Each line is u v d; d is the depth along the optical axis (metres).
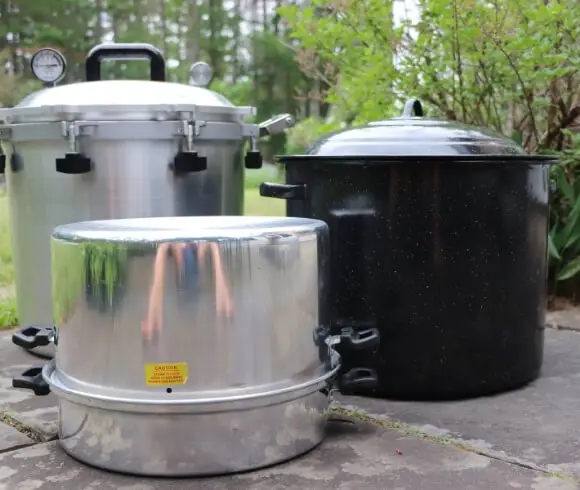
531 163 1.54
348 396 1.57
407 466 1.20
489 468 1.19
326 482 1.14
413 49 2.57
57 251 1.24
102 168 1.76
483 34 2.42
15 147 1.88
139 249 1.14
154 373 1.15
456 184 1.47
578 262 2.60
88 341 1.19
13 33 10.11
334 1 2.61
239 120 1.97
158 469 1.16
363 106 2.75
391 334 1.51
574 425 1.39
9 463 1.24
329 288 1.33
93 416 1.19
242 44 11.38
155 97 1.80
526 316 1.60
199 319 1.14
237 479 1.16
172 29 11.12
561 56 2.32
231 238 1.15
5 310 2.54
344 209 1.51
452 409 1.49
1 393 1.63
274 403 1.18
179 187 1.81
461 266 1.49
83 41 10.49
